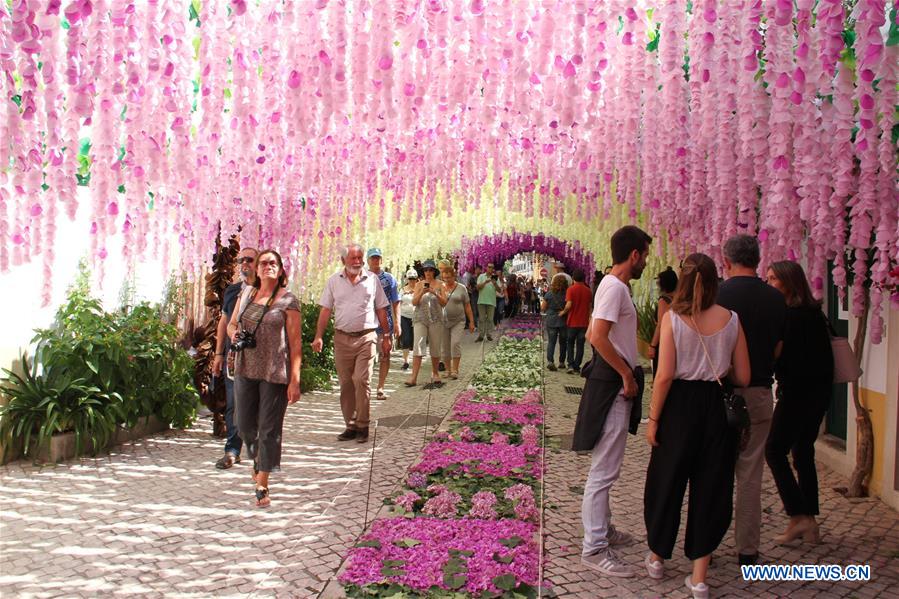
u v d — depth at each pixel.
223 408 6.25
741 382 3.17
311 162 4.41
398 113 3.02
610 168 4.42
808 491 3.72
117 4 2.49
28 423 5.18
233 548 3.55
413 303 7.41
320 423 6.99
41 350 5.52
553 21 2.85
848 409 5.00
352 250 6.13
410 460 5.18
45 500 4.29
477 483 4.58
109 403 5.63
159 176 2.78
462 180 4.43
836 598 3.04
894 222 2.75
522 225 10.73
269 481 4.83
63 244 5.72
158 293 7.11
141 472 5.00
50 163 2.60
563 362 11.54
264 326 4.33
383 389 8.45
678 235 5.60
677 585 3.16
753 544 3.37
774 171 2.82
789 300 3.76
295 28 2.89
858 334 4.56
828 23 2.38
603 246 10.60
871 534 3.83
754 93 2.75
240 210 4.20
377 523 3.82
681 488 3.17
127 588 3.06
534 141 4.49
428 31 2.81
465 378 6.52
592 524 3.40
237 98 2.91
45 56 2.46
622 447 3.46
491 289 14.06
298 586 3.09
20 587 3.05
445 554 3.33
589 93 3.08
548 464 5.36
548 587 3.08
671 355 3.13
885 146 2.48
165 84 2.62
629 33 2.94
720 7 2.77
